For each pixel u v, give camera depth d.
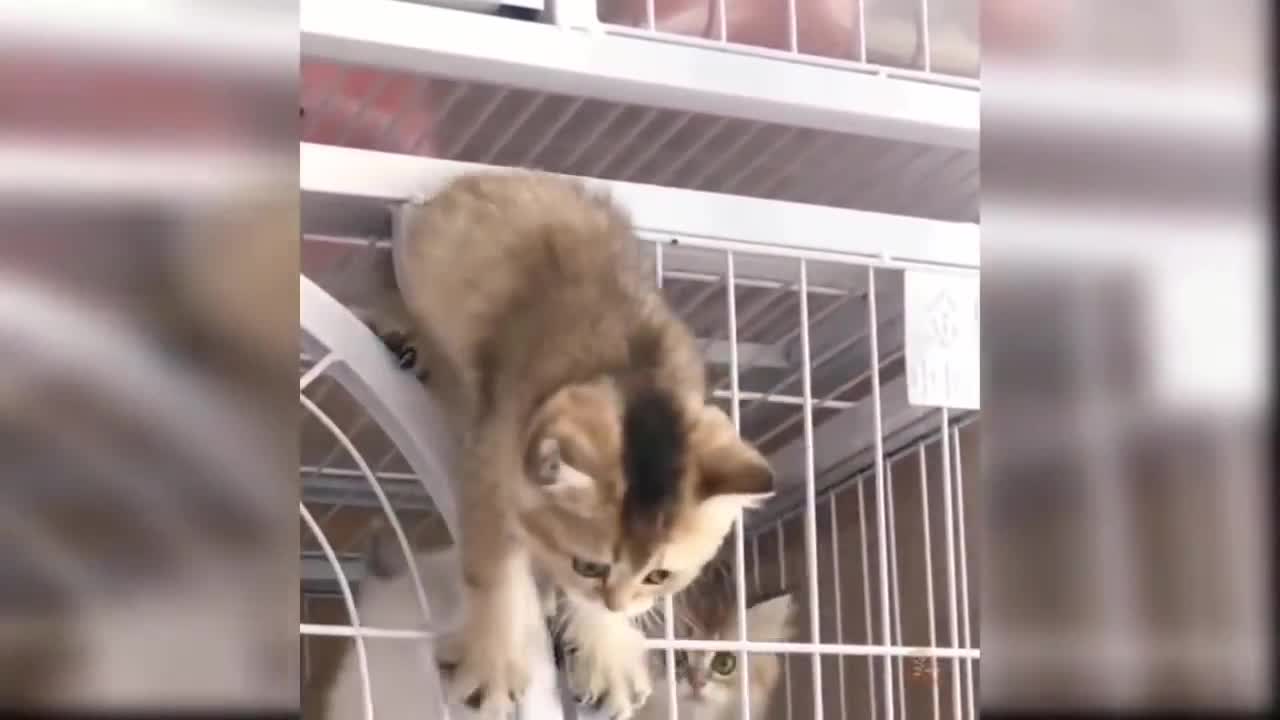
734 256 1.06
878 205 1.41
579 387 1.05
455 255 1.06
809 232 1.05
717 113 1.11
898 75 1.14
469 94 1.23
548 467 1.00
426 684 1.06
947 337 1.05
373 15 1.01
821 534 1.43
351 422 1.23
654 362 1.09
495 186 1.12
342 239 1.05
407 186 1.05
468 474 1.01
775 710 1.48
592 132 1.32
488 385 1.05
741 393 1.27
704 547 1.06
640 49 1.07
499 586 0.99
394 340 1.05
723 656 1.47
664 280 1.15
